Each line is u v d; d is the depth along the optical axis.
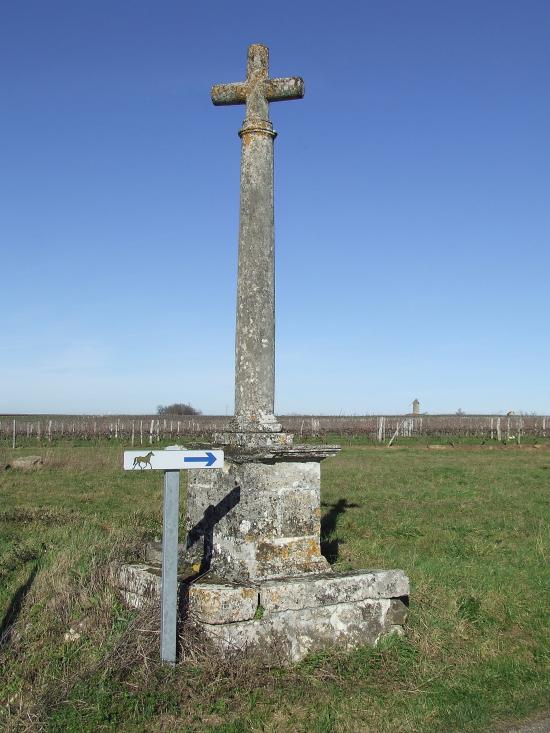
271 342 7.48
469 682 6.38
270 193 7.66
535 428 58.88
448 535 12.91
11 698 5.76
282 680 6.01
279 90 7.68
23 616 7.20
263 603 6.33
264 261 7.51
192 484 7.61
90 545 9.64
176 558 5.95
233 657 6.04
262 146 7.68
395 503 16.98
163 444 41.59
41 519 13.43
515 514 15.54
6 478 21.47
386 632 7.05
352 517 14.70
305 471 7.21
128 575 7.20
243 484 6.89
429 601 8.16
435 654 6.85
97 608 6.91
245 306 7.47
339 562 9.84
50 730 5.20
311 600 6.56
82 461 26.28
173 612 5.90
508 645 7.39
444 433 55.31
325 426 62.00
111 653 5.93
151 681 5.64
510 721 5.69
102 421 74.19
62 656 6.36
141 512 14.48
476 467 26.52
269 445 6.90
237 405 7.43
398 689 6.09
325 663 6.36
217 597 6.12
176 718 5.37
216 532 7.11
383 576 7.04
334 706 5.68
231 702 5.61
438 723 5.57
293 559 7.00
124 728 5.24
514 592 8.98
